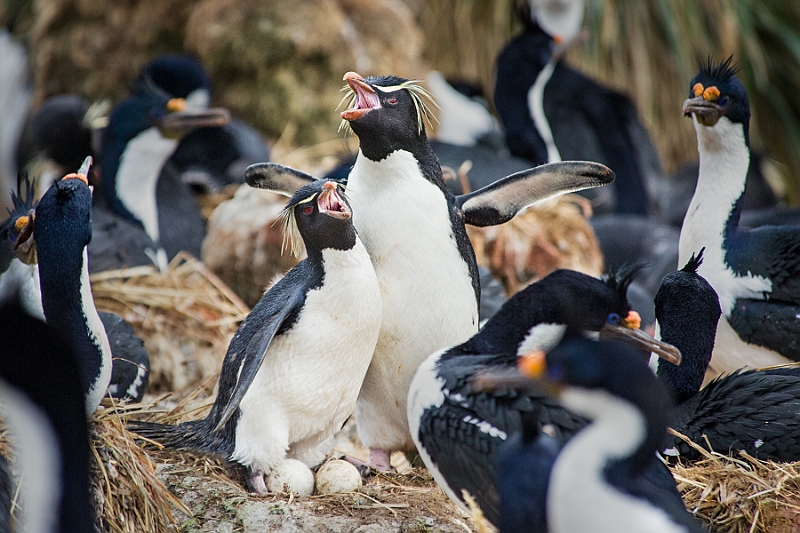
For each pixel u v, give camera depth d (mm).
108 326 9992
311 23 17500
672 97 20203
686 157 20312
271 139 17484
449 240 8555
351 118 8227
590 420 6828
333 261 8055
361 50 17844
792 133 21250
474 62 20406
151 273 11961
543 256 12461
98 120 13695
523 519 6262
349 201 8594
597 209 15812
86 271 7781
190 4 17891
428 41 20578
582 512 5746
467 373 7316
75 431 5645
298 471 8312
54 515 5543
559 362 5969
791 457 7973
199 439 8680
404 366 8680
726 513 7812
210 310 11836
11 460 6887
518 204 9039
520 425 6891
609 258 13633
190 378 11328
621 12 20062
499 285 11266
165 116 13359
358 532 7746
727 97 9711
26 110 19203
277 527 7781
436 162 8727
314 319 8109
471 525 7961
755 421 8117
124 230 12336
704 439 8227
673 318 8859
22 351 5551
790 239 9516
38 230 7602
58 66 18172
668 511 5758
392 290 8461
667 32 20062
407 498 8344
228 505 7977
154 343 11305
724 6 20531
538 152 15836
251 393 8250
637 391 5805
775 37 21375
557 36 16219
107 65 17969
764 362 9656
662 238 13656
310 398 8242
